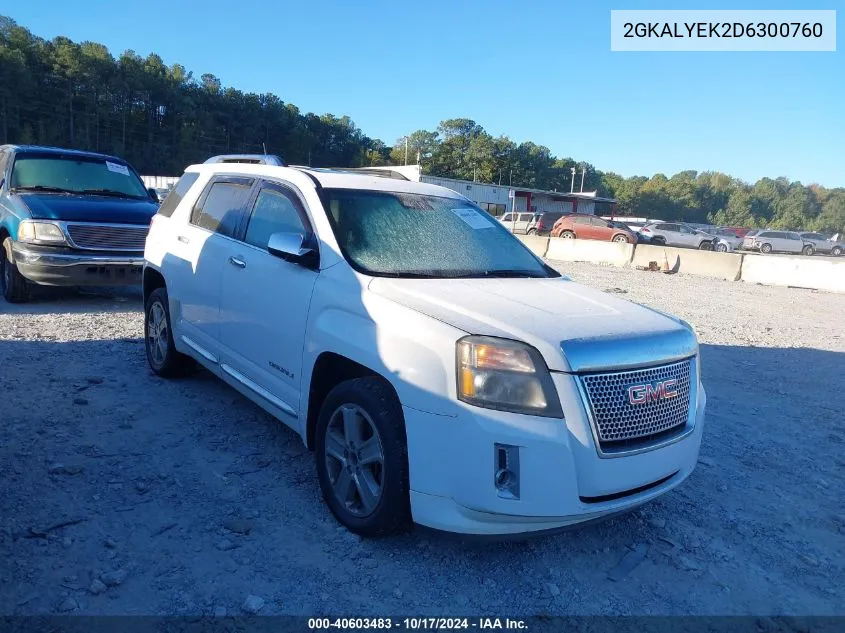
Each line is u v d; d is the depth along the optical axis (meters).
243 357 4.58
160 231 5.97
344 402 3.56
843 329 11.92
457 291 3.68
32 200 8.69
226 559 3.27
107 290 10.59
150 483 3.97
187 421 4.96
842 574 3.60
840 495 4.60
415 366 3.18
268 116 111.00
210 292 4.96
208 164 5.93
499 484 3.01
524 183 133.88
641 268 22.80
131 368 6.16
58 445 4.36
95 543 3.30
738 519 4.13
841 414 6.45
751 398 6.79
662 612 3.14
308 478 4.18
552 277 4.54
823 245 46.69
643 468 3.22
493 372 3.03
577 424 3.03
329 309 3.75
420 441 3.14
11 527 3.36
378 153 131.75
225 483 4.04
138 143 94.62
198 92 103.75
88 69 88.75
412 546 3.51
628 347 3.23
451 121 137.50
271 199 4.68
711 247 43.31
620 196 135.75
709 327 10.91
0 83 79.75
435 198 4.86
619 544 3.73
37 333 7.20
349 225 4.14
